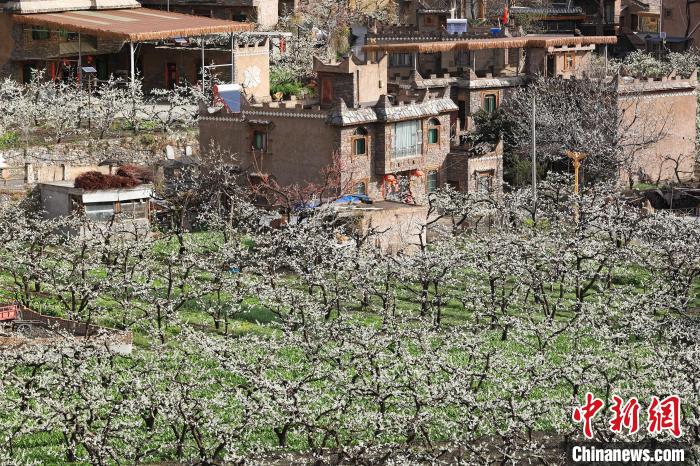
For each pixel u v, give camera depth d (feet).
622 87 493.77
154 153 473.26
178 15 546.67
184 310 310.45
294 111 425.69
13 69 526.57
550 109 488.85
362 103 437.99
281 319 302.45
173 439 228.43
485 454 221.25
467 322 306.14
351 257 321.93
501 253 326.85
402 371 241.96
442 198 386.52
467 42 508.12
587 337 293.84
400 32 573.33
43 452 224.12
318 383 251.60
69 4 536.42
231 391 233.55
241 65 538.47
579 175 476.13
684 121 515.91
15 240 338.13
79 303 310.86
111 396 226.58
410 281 323.37
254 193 409.49
